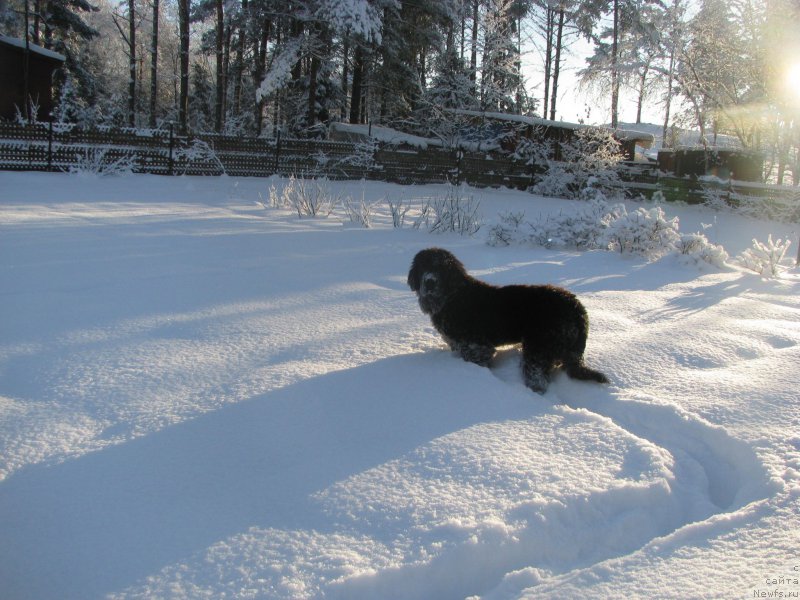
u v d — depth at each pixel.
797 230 16.34
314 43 25.41
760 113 21.77
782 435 3.15
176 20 38.59
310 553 2.21
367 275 6.72
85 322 4.61
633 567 2.17
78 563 2.16
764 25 20.55
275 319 4.93
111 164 16.31
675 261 8.24
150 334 4.43
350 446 2.98
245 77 37.09
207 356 4.07
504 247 9.19
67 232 8.15
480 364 4.12
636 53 30.66
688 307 5.82
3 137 15.37
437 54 30.27
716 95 22.88
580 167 21.73
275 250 7.86
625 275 7.41
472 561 2.21
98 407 3.29
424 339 4.61
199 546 2.25
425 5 28.12
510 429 3.17
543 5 36.72
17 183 13.62
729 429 3.25
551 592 2.04
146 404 3.34
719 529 2.39
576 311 3.90
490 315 4.03
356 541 2.28
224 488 2.61
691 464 3.04
